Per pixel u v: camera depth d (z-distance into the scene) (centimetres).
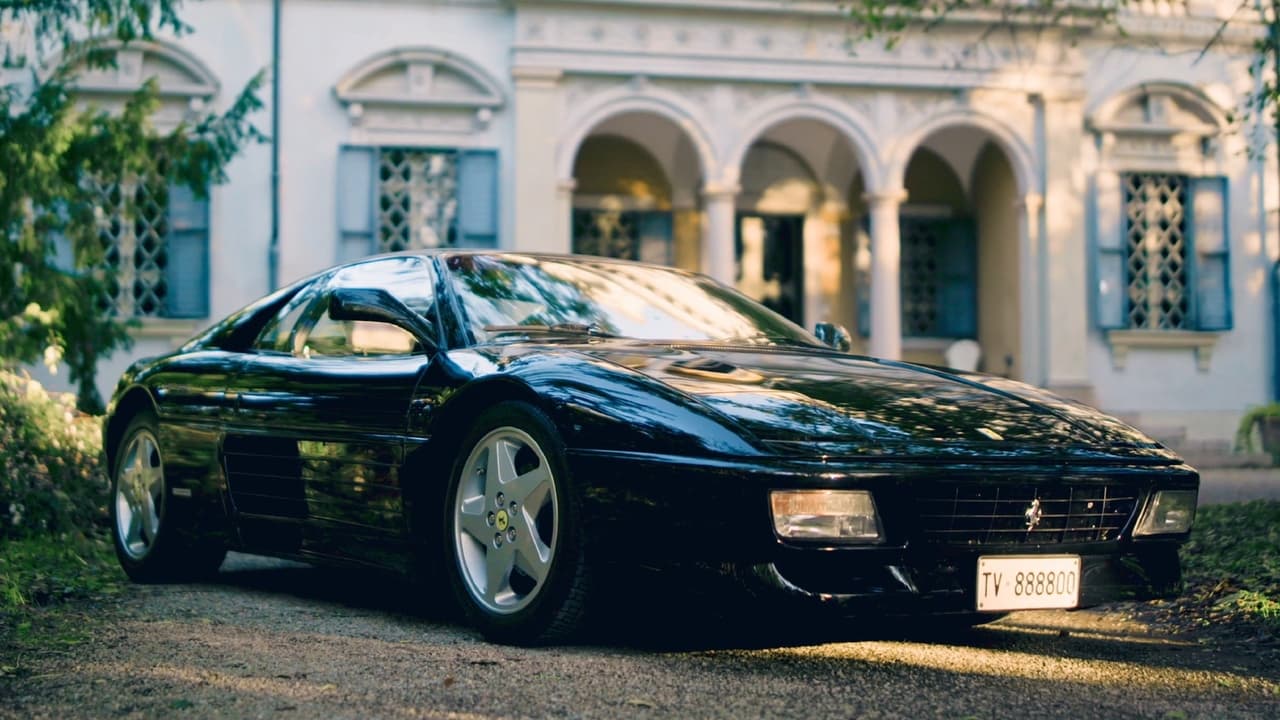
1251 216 1653
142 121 970
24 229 911
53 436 603
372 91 1453
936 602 294
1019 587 305
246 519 421
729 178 1505
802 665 312
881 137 1546
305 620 374
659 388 315
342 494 379
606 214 1662
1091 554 318
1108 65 1622
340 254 1438
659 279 439
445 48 1464
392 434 361
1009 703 279
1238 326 1647
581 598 312
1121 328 1602
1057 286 1580
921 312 1756
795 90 1526
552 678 290
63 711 258
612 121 1606
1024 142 1584
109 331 998
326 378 396
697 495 289
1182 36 1617
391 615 385
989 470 300
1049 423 335
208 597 427
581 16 1473
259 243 1422
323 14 1445
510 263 411
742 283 1722
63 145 884
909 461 294
